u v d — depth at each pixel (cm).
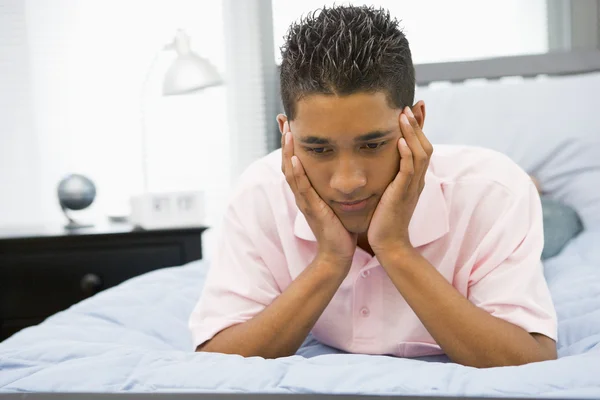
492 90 225
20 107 274
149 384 75
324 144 87
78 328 118
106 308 132
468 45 268
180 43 237
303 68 83
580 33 263
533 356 94
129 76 277
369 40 84
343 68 81
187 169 283
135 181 279
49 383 77
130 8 276
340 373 74
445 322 96
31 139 274
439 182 108
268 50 287
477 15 267
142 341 118
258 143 286
